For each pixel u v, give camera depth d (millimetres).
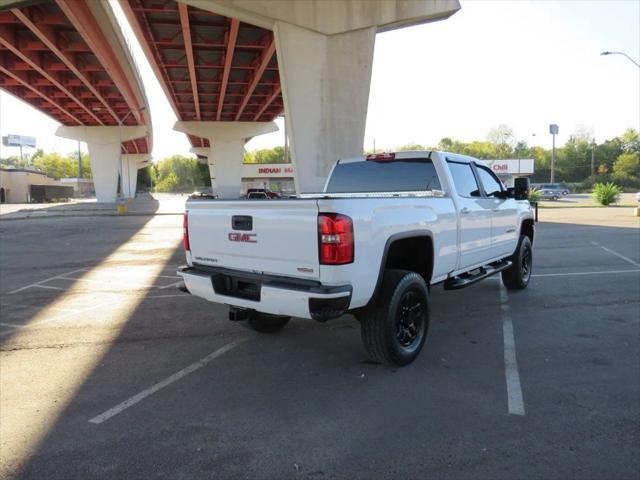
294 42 19062
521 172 71188
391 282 4387
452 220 5312
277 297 3973
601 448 3178
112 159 64812
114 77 35438
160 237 17750
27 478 2920
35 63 32594
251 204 4270
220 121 65062
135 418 3668
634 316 6348
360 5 19109
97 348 5293
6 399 4023
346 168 6379
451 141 121562
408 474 2916
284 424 3549
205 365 4758
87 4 23547
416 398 3953
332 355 4992
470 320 6203
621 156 103500
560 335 5566
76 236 18062
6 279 9461
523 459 3061
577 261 11031
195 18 26234
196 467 3018
